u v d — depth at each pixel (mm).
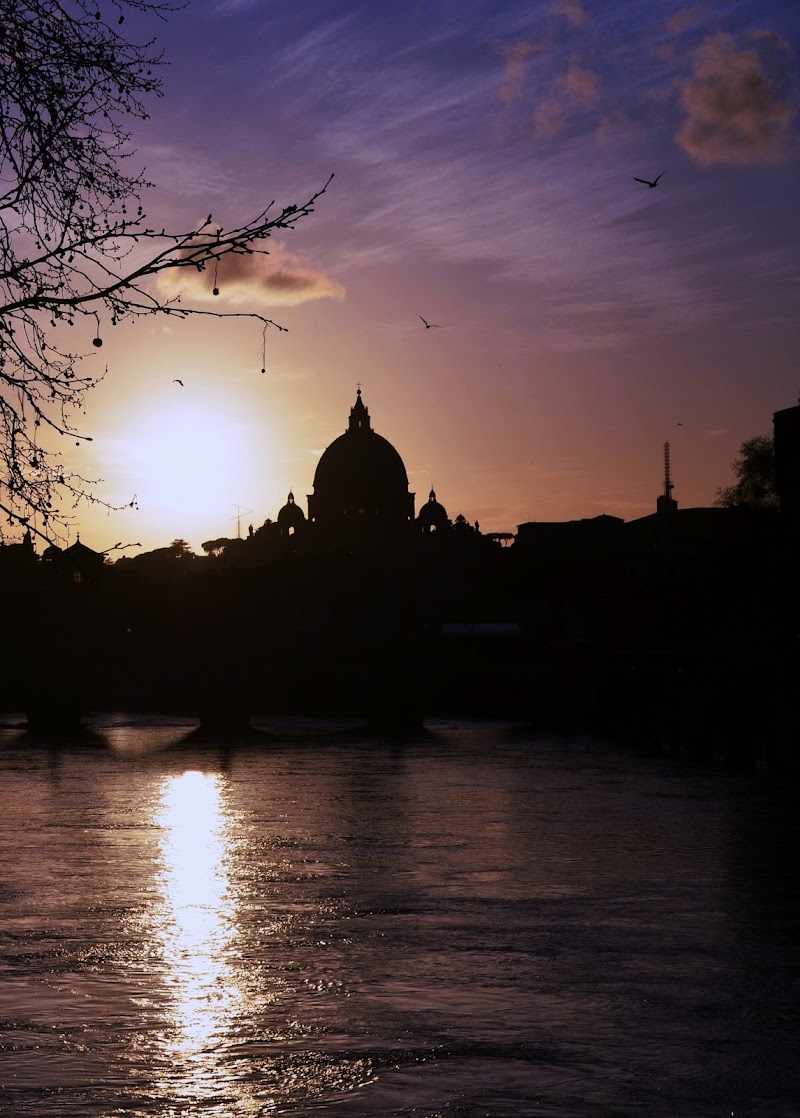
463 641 195500
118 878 55438
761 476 146500
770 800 83938
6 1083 26219
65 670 168375
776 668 106750
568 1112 24234
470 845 65312
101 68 12422
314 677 169500
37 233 12469
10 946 41188
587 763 116062
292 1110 24438
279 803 85750
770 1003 32938
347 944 41406
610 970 37062
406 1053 28531
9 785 98875
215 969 37812
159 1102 24953
